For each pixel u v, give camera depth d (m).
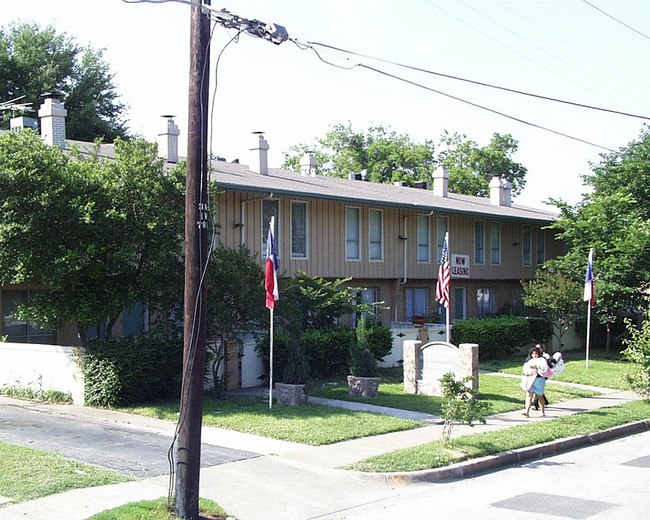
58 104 21.75
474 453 11.69
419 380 17.81
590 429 14.34
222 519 8.30
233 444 12.02
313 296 20.31
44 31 41.81
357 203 25.48
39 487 8.83
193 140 8.62
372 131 61.94
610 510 8.90
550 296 27.81
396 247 28.23
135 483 9.30
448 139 61.28
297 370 15.94
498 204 38.31
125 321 20.77
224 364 17.97
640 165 30.33
